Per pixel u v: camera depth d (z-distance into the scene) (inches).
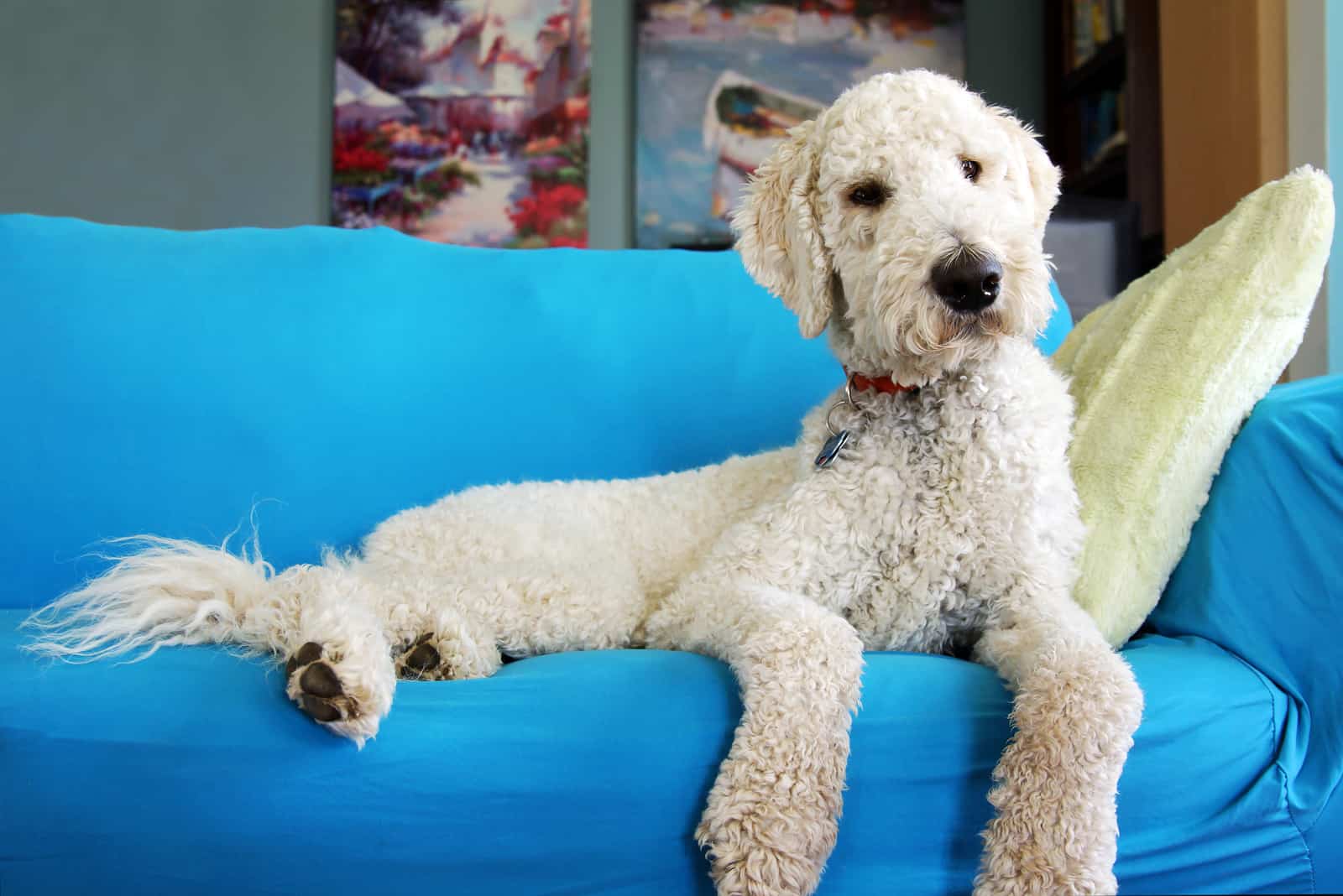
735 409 88.5
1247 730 53.3
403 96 240.1
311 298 85.7
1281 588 56.2
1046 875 43.5
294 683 46.4
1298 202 60.7
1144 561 60.5
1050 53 235.3
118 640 53.7
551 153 239.8
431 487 85.3
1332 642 54.4
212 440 80.9
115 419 79.3
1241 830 52.8
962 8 241.3
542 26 240.1
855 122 64.6
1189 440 60.2
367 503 83.7
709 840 45.1
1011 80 243.0
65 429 78.4
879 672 52.4
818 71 241.1
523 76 240.2
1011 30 243.1
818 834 44.5
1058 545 60.8
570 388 88.2
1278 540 56.8
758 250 71.0
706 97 241.0
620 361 89.4
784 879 42.7
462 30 240.1
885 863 49.5
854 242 63.5
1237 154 132.3
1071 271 125.3
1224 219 66.7
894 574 62.2
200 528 79.7
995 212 58.5
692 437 88.0
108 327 80.8
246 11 239.8
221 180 239.6
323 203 241.1
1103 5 205.8
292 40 239.9
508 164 240.1
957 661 55.8
